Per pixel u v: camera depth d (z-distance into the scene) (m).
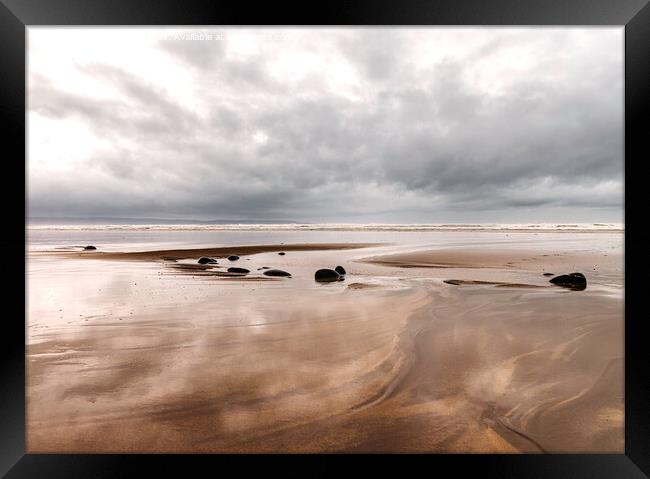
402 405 2.79
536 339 4.11
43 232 31.70
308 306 5.57
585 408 2.76
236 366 3.40
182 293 6.57
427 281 7.89
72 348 3.83
